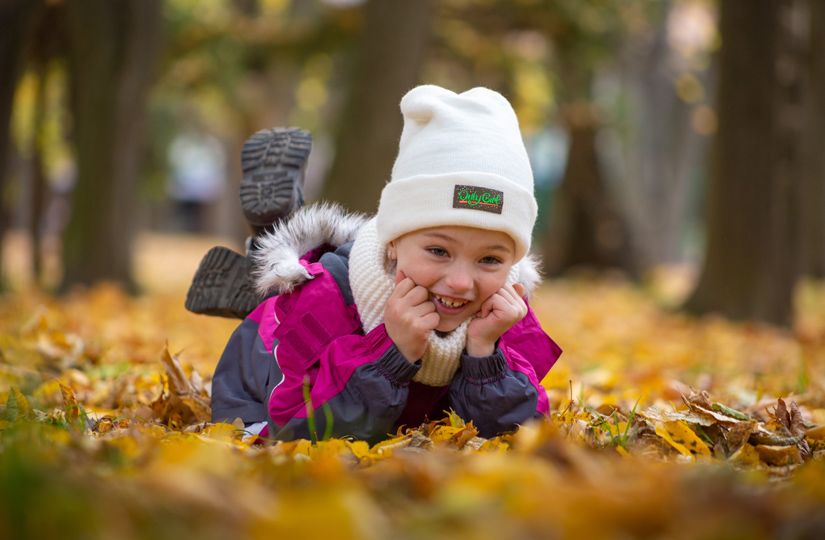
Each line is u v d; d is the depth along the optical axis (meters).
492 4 19.02
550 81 21.06
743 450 3.24
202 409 3.95
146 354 6.24
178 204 52.38
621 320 11.85
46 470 1.97
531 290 3.47
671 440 3.22
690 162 29.84
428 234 2.97
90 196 12.54
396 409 3.00
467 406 3.13
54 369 5.47
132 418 3.82
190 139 32.47
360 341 3.06
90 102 12.49
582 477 2.33
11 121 11.97
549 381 4.91
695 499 1.97
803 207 11.70
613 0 18.72
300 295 3.23
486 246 2.97
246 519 1.85
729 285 11.54
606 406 3.89
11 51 11.82
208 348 7.07
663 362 7.12
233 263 3.68
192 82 20.59
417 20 11.65
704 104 28.97
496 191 2.94
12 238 33.88
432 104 3.05
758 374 6.35
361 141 11.56
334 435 3.02
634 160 26.17
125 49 12.48
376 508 2.06
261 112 23.97
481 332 3.09
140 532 1.77
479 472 2.23
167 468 2.18
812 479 2.44
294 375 3.15
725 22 11.45
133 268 12.88
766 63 11.32
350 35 18.39
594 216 21.80
